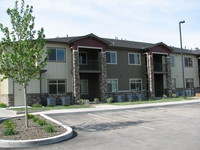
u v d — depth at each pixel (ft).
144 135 28.12
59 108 57.26
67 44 75.46
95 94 82.84
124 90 87.97
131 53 91.61
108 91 84.02
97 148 22.80
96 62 81.51
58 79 73.10
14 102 65.36
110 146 23.43
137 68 92.53
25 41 32.53
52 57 72.54
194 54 112.37
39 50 33.53
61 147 23.59
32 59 32.32
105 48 84.07
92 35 75.97
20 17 33.65
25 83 33.35
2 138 26.18
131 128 32.94
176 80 104.17
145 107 58.80
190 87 110.11
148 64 91.61
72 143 25.20
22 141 24.38
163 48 95.20
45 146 24.18
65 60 74.95
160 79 99.96
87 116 45.70
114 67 86.38
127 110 54.39
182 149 21.53
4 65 32.17
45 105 69.62
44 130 30.17
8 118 42.42
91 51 83.25
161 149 21.74
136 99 86.99
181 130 30.50
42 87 69.87
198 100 75.97
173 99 81.35
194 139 25.35
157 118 41.68
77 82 72.79
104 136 28.32
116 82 86.33
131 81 90.33
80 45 74.59
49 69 71.61
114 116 45.37
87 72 75.92
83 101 70.18
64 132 29.01
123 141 25.40
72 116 45.88
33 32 34.40
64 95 73.67
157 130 30.94
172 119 40.06
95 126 35.27
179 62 106.52
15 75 32.65
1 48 33.37
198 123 35.60
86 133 30.40
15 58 31.53
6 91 65.98
